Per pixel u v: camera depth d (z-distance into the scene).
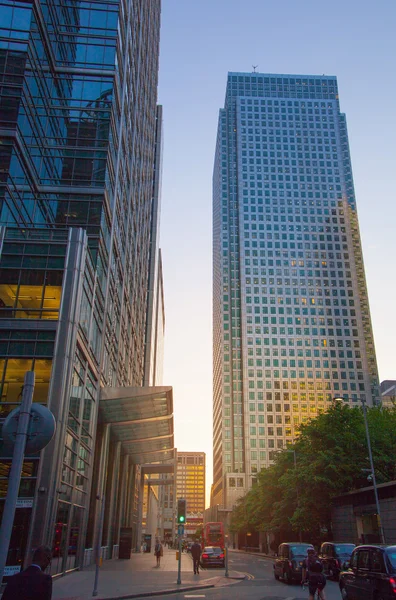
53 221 37.06
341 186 181.12
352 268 169.12
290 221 175.00
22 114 34.66
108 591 20.58
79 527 32.09
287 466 64.62
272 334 159.38
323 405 150.88
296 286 166.00
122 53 47.59
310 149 186.00
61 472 26.38
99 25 44.22
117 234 46.66
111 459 48.94
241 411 153.50
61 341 28.19
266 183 180.12
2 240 30.56
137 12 60.62
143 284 77.75
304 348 157.88
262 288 165.25
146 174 76.44
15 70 35.31
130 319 59.78
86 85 42.03
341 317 162.62
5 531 7.03
